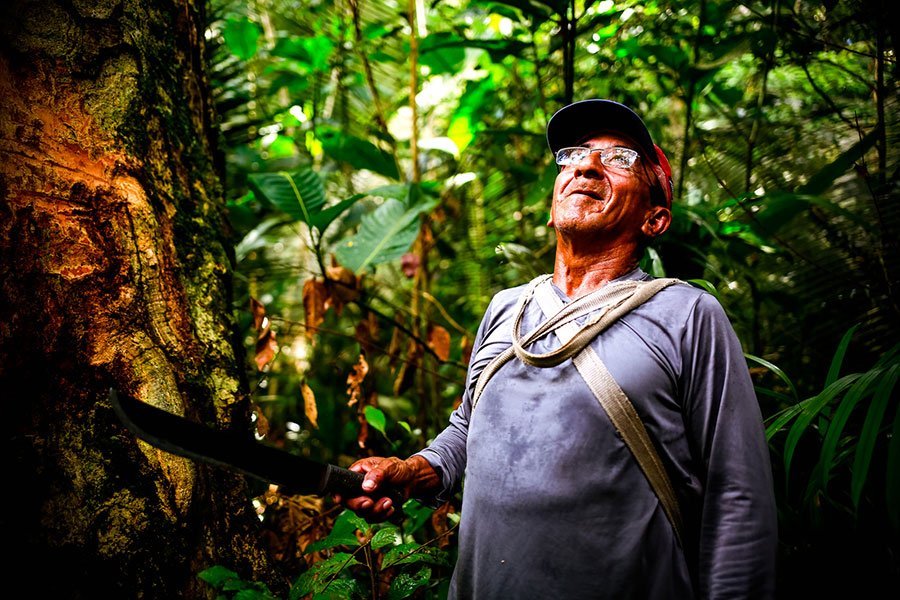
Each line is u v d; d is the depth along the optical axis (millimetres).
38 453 1269
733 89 2684
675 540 1074
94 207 1428
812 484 1360
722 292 2650
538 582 1075
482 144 3316
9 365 1271
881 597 1434
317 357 3549
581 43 3162
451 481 1354
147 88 1623
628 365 1104
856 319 2238
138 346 1420
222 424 1570
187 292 1621
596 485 1068
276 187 2307
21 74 1395
